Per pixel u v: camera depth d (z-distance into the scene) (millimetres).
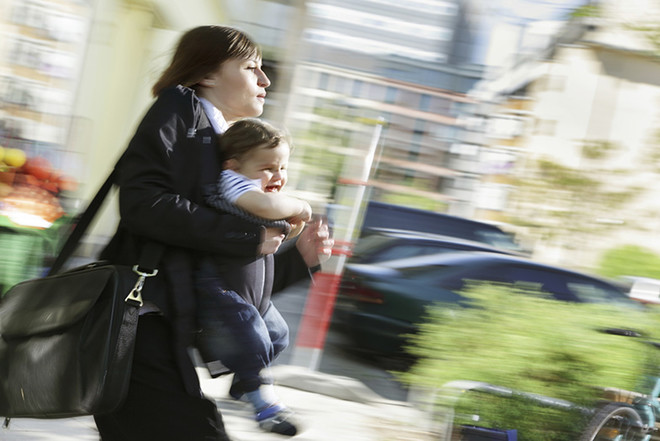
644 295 5488
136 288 2525
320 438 5637
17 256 6133
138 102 15414
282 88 14406
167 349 2568
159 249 2562
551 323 4348
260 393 2629
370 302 7809
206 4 17328
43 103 12477
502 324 4328
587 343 4289
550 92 7184
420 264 8516
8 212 6133
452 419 4191
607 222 5691
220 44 2803
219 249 2535
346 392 6785
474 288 4570
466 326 4336
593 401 4262
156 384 2557
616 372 4301
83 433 5438
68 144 12609
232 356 2611
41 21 12414
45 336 2604
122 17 14508
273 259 2910
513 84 8242
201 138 2635
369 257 8828
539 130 7047
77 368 2502
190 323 2566
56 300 2641
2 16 11688
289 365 7582
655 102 6172
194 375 2572
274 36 14898
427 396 4266
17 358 2650
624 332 4500
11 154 6363
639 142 5887
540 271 7707
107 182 2818
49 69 12695
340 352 7699
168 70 2848
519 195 5836
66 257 2885
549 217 5770
